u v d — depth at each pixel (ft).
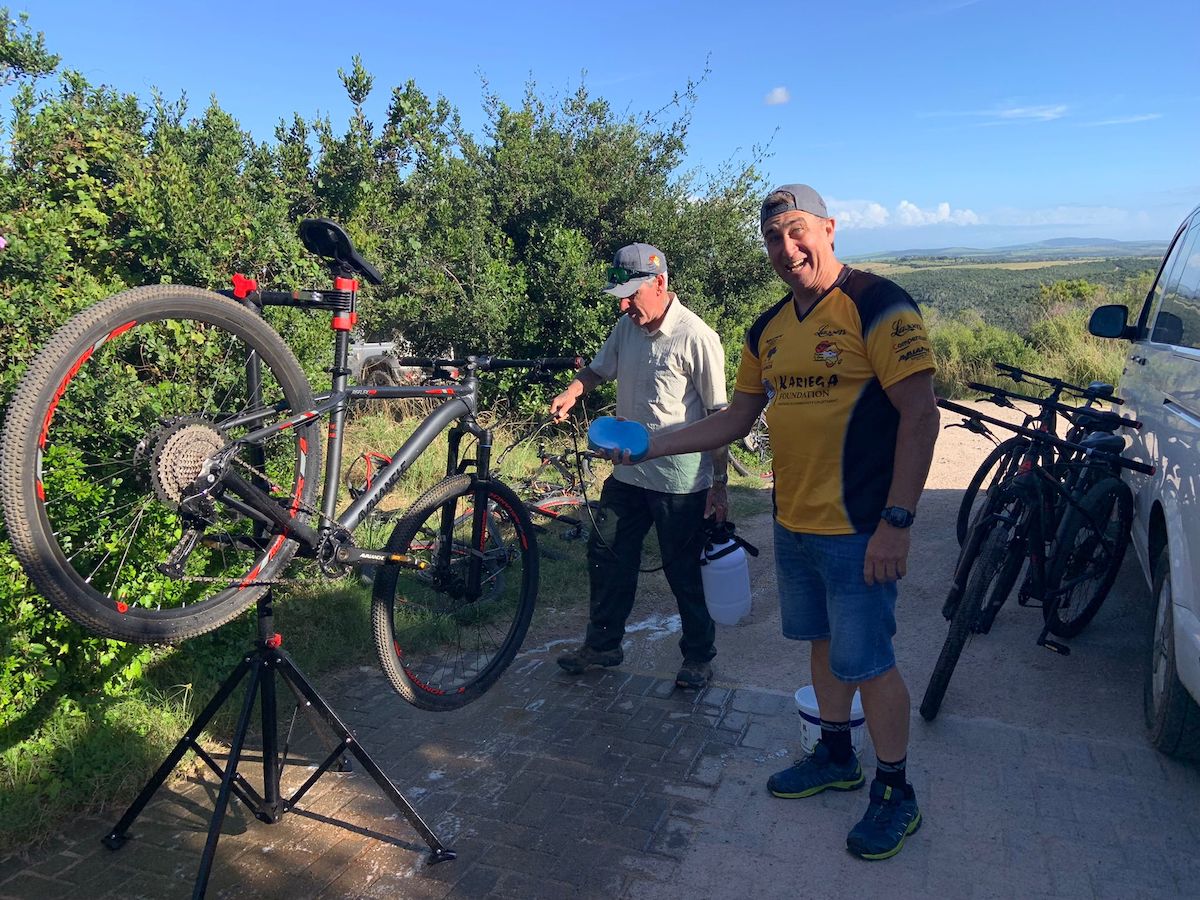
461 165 31.01
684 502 12.20
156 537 11.26
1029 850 8.86
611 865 8.87
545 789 10.27
